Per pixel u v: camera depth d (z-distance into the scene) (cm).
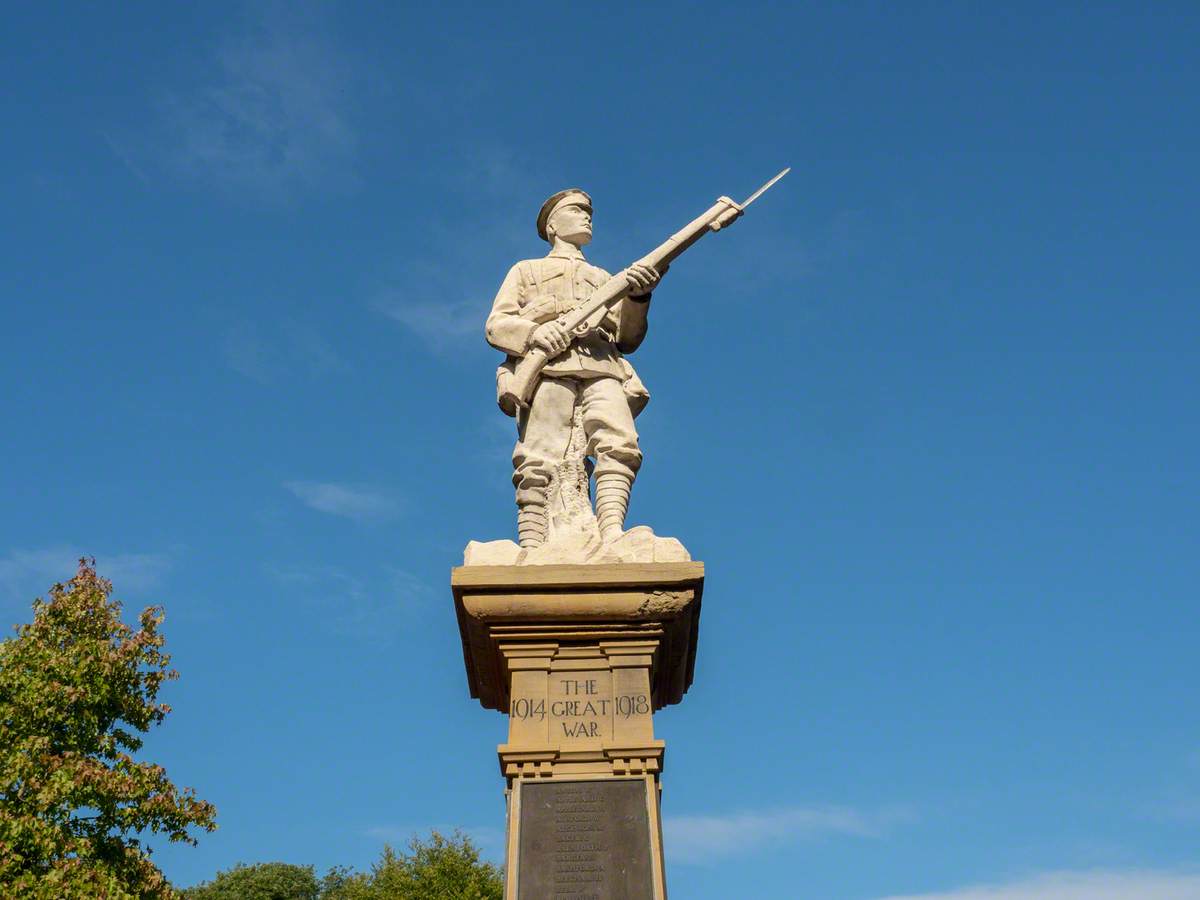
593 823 789
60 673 1603
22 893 1402
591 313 994
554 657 855
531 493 949
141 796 1549
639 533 890
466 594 855
